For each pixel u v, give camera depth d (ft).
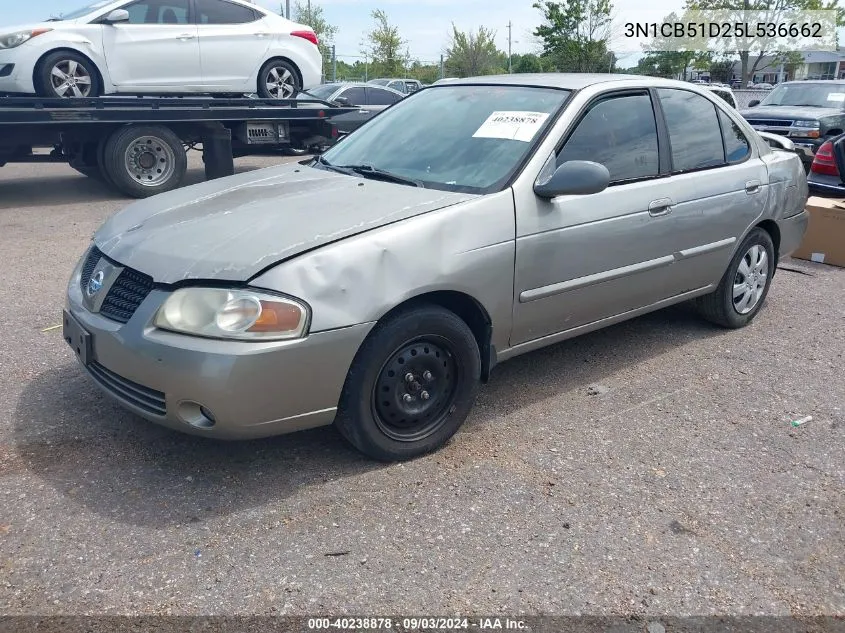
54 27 29.91
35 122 28.78
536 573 8.92
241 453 11.25
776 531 9.94
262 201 11.57
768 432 12.64
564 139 12.67
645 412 13.19
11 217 28.40
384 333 10.30
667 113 14.82
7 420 11.98
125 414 12.29
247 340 9.32
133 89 32.19
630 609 8.41
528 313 12.21
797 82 47.70
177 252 10.09
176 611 8.12
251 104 34.17
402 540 9.41
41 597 8.25
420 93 15.53
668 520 10.06
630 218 13.38
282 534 9.43
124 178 31.89
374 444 10.76
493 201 11.44
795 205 17.93
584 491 10.65
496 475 10.96
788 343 16.79
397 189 11.90
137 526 9.49
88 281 11.11
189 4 33.32
